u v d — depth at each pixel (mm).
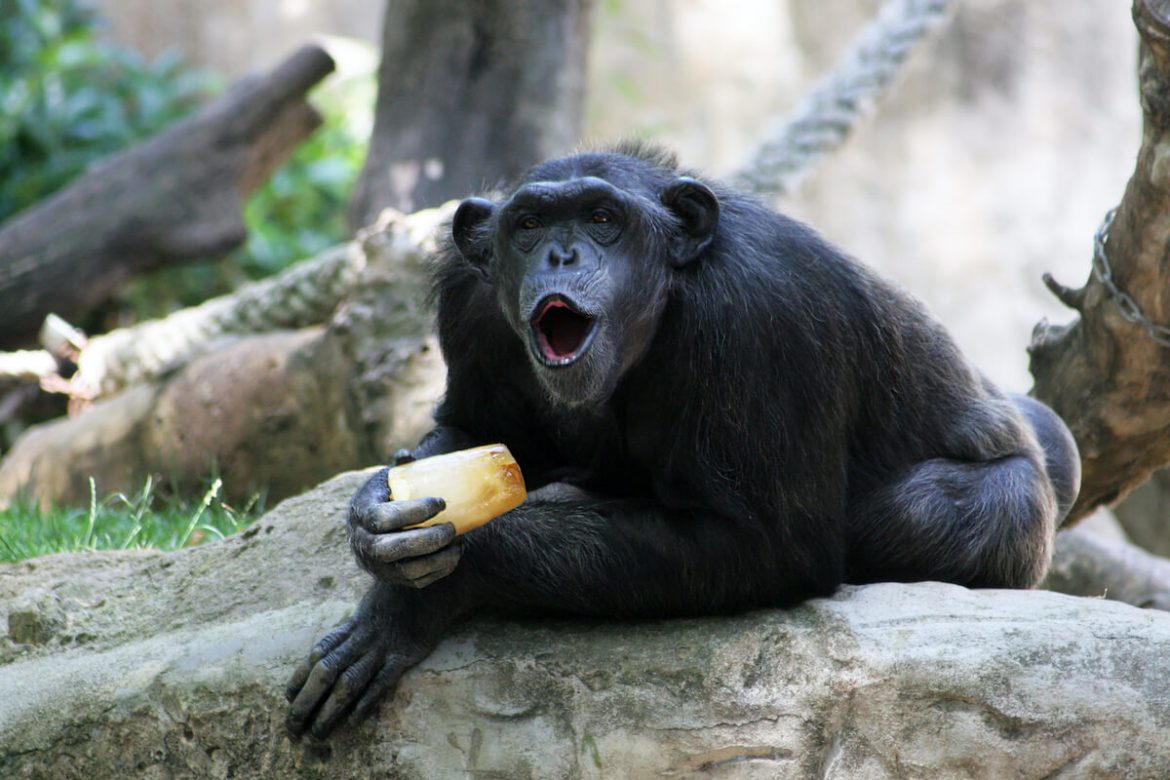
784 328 10289
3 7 37594
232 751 10266
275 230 37094
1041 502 11703
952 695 9320
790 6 44562
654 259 10227
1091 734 9141
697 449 10281
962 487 11617
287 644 10492
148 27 43781
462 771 9773
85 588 12109
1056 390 15812
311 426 20031
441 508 9367
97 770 10609
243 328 22875
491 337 11172
